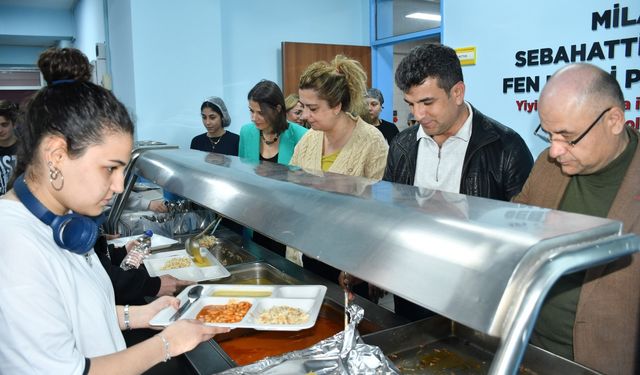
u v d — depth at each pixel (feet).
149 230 7.82
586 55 9.75
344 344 3.69
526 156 5.44
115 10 16.05
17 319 2.61
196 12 14.60
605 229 2.12
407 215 2.53
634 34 9.00
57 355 2.70
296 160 7.59
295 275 6.19
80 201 2.84
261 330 4.91
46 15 25.77
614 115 3.56
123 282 5.35
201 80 14.87
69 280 3.01
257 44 17.30
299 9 18.03
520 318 1.78
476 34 11.80
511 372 1.73
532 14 10.59
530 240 1.97
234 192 3.92
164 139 14.53
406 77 5.04
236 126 17.22
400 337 4.12
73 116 2.68
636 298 3.58
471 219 2.33
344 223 2.77
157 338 3.33
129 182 7.36
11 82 32.78
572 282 3.95
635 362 3.64
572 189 4.16
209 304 5.19
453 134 5.60
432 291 2.09
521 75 10.95
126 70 14.99
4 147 9.95
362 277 2.40
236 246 7.43
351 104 6.77
